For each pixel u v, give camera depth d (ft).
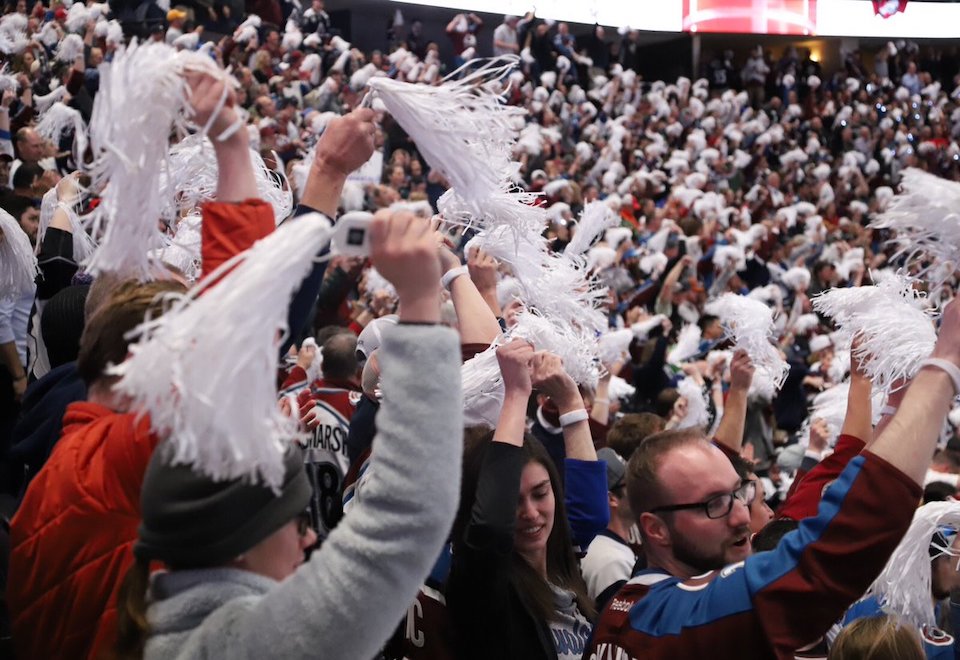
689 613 5.21
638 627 5.47
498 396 7.06
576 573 6.86
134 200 4.11
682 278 31.24
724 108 57.06
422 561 3.57
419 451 3.57
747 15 63.82
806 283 34.96
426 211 20.40
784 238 43.01
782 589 4.80
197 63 4.24
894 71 67.26
